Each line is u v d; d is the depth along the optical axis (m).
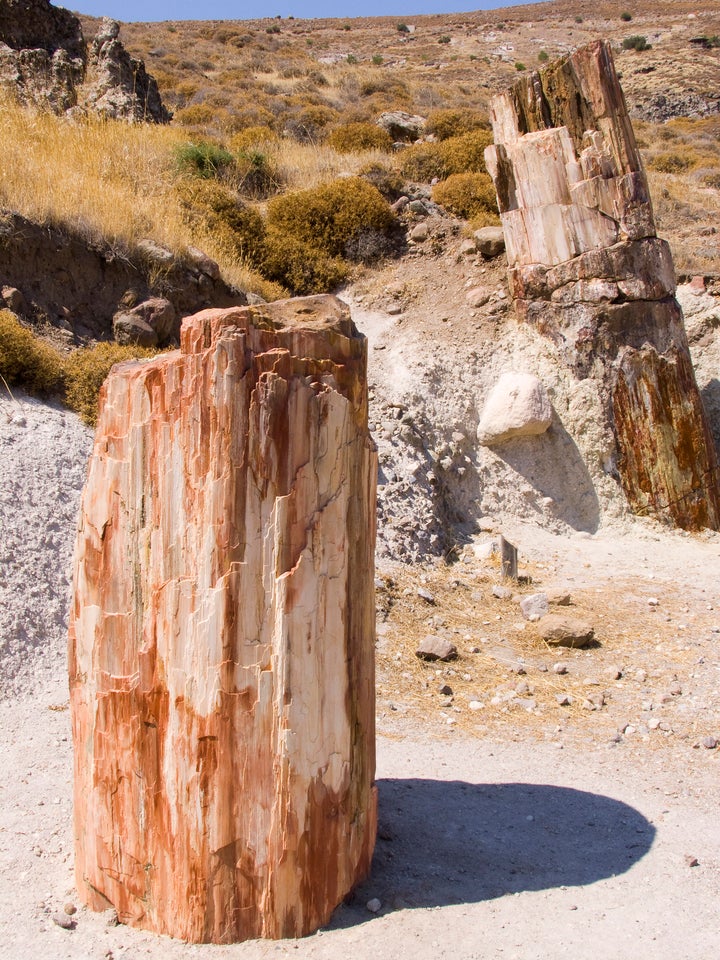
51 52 17.97
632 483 11.95
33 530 7.65
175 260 12.09
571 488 11.95
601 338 12.17
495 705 6.80
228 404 3.47
